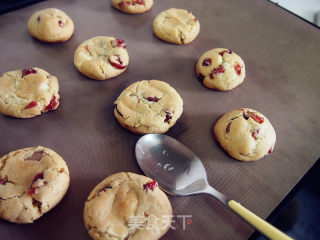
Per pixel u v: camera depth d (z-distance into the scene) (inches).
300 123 10.6
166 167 8.7
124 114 9.5
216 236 7.9
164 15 12.9
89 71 10.7
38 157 8.3
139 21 13.1
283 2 15.9
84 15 13.0
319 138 10.2
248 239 7.9
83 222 7.9
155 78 11.3
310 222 9.9
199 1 14.4
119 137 9.6
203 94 11.0
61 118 9.9
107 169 8.9
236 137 9.3
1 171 7.9
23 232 7.6
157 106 9.8
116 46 11.2
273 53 12.6
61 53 11.6
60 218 7.9
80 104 10.3
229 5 14.3
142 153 9.0
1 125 9.5
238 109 10.1
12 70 10.9
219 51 11.6
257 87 11.4
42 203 7.6
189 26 12.5
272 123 10.5
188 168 8.7
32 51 11.5
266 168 9.4
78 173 8.7
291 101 11.1
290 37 13.3
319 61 12.5
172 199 8.4
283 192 8.9
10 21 12.4
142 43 12.3
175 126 10.0
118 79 11.1
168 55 12.1
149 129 9.5
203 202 8.4
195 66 11.8
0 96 9.6
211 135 10.0
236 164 9.4
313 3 15.9
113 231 7.2
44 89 9.8
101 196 7.6
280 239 6.2
